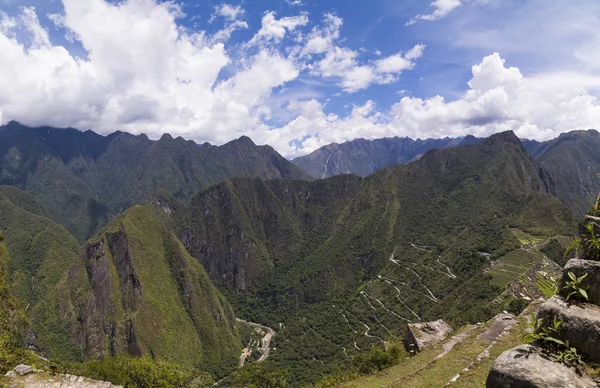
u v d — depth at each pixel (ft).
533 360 13.29
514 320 60.85
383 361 70.33
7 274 92.38
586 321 13.14
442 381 46.65
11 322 77.77
